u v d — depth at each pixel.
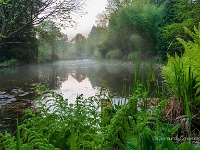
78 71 15.28
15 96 5.05
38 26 7.52
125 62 22.91
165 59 17.09
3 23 6.22
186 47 1.38
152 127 1.16
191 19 10.84
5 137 0.67
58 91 6.17
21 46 20.77
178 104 1.21
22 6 6.08
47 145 0.61
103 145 0.71
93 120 0.91
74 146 0.45
